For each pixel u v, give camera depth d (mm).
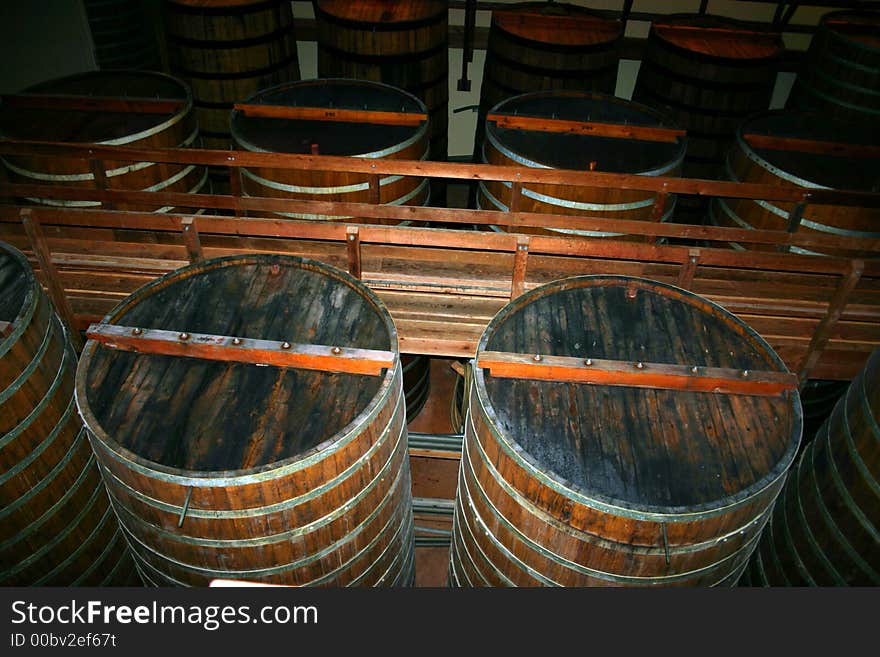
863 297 5594
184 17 7824
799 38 10953
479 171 5328
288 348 3818
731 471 3480
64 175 6035
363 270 5531
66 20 9492
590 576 3602
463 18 10797
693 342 4164
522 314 4293
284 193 6074
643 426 3689
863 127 7250
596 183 5297
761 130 7109
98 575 5098
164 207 6562
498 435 3506
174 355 3936
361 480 3746
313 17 11102
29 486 4172
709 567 3586
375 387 3791
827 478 4355
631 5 10492
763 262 4883
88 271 5473
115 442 3387
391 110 6945
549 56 8266
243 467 3383
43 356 4027
